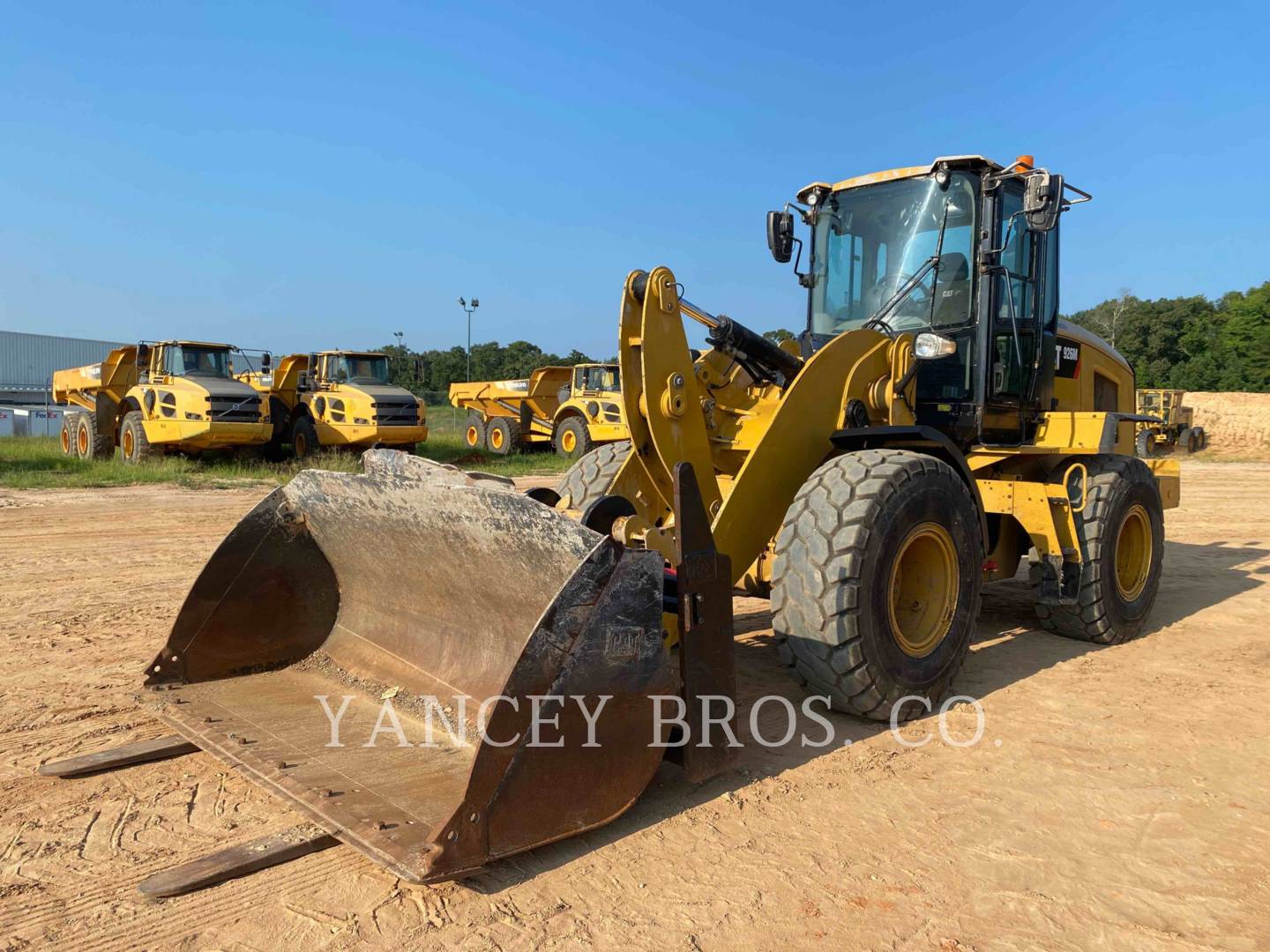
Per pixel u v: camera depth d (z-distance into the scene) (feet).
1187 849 9.84
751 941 8.01
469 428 84.38
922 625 14.02
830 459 13.62
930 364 17.12
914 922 8.37
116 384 56.44
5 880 8.71
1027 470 19.54
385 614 13.52
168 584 21.98
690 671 10.64
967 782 11.43
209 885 8.65
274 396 63.31
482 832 8.55
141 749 11.48
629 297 13.03
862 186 18.62
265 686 12.95
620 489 13.10
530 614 10.98
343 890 8.66
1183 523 38.78
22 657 15.78
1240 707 14.48
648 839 9.79
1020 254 18.35
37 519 32.68
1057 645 18.39
